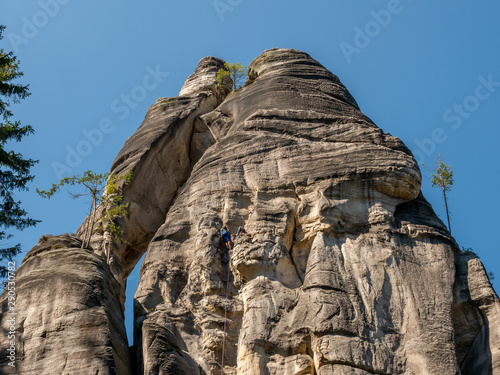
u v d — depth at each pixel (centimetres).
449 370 2880
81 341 2748
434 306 3069
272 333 2958
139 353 2936
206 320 3095
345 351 2839
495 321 3070
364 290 3077
